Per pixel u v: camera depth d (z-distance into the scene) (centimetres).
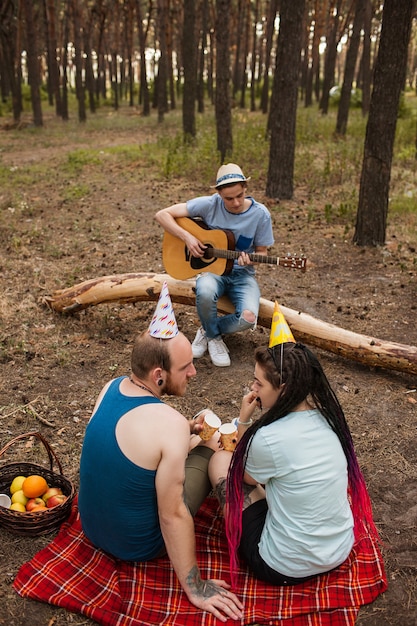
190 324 573
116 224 884
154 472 257
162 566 287
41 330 547
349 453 277
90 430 267
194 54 1573
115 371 489
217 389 470
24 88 3544
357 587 280
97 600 271
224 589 273
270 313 512
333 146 1455
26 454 382
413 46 5297
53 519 309
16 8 3030
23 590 274
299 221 899
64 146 1733
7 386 460
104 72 4681
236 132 1605
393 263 736
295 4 919
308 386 261
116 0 3600
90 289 554
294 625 265
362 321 588
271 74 5669
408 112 2192
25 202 991
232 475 271
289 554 267
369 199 770
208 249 482
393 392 466
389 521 338
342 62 6819
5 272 689
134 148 1536
